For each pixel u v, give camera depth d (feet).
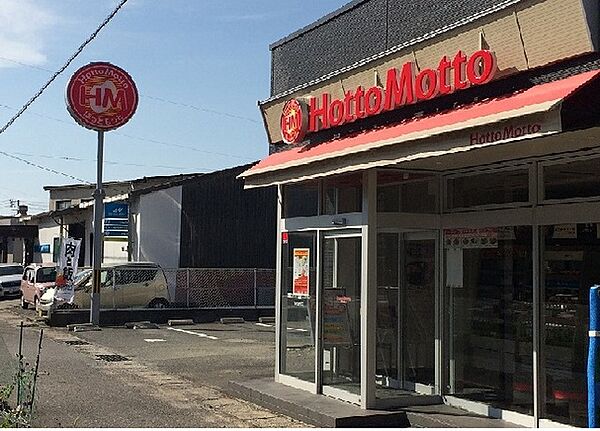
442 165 29.35
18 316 81.30
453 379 30.30
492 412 27.84
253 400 33.12
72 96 68.64
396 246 31.73
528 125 20.08
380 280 31.01
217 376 40.57
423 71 27.12
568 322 25.12
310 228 33.30
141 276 75.97
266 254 92.79
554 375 25.57
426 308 31.65
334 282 31.94
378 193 29.73
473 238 29.48
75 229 108.27
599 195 24.09
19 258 149.07
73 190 130.82
